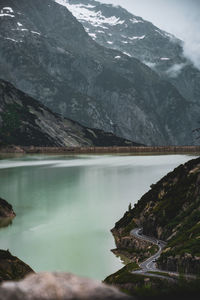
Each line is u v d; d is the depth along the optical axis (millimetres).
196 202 119875
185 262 78188
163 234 113812
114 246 116875
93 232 133625
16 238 127000
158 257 93875
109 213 166500
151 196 144625
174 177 147625
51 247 115500
